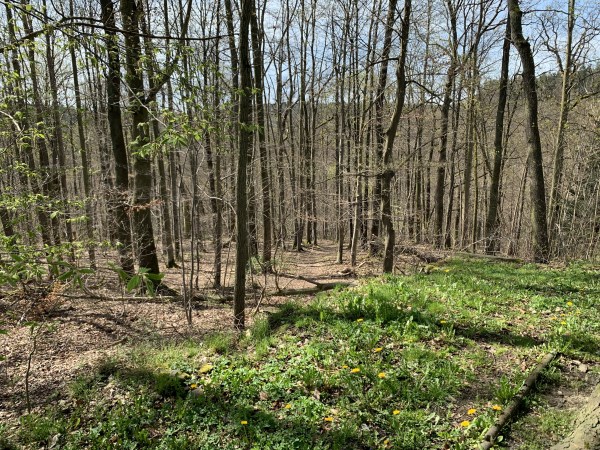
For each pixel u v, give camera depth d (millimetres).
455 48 15688
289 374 4445
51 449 3727
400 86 8898
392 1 9188
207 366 4926
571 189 14945
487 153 20297
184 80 5305
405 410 3611
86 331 7457
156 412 4051
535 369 4047
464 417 3518
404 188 17266
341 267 14102
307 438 3375
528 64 10477
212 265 14305
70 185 16203
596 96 14164
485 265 9805
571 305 6000
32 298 4629
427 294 6660
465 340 4879
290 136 19156
